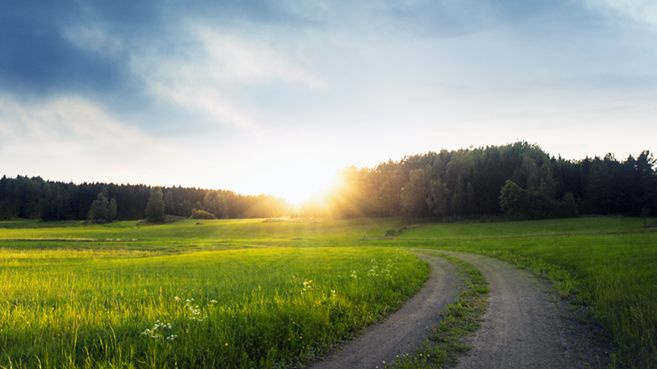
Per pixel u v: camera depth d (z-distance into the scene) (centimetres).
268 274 2208
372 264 2458
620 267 1698
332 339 908
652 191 9175
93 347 792
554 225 7688
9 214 15888
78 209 16688
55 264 3250
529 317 1105
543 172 10119
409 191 10931
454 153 12712
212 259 3625
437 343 882
